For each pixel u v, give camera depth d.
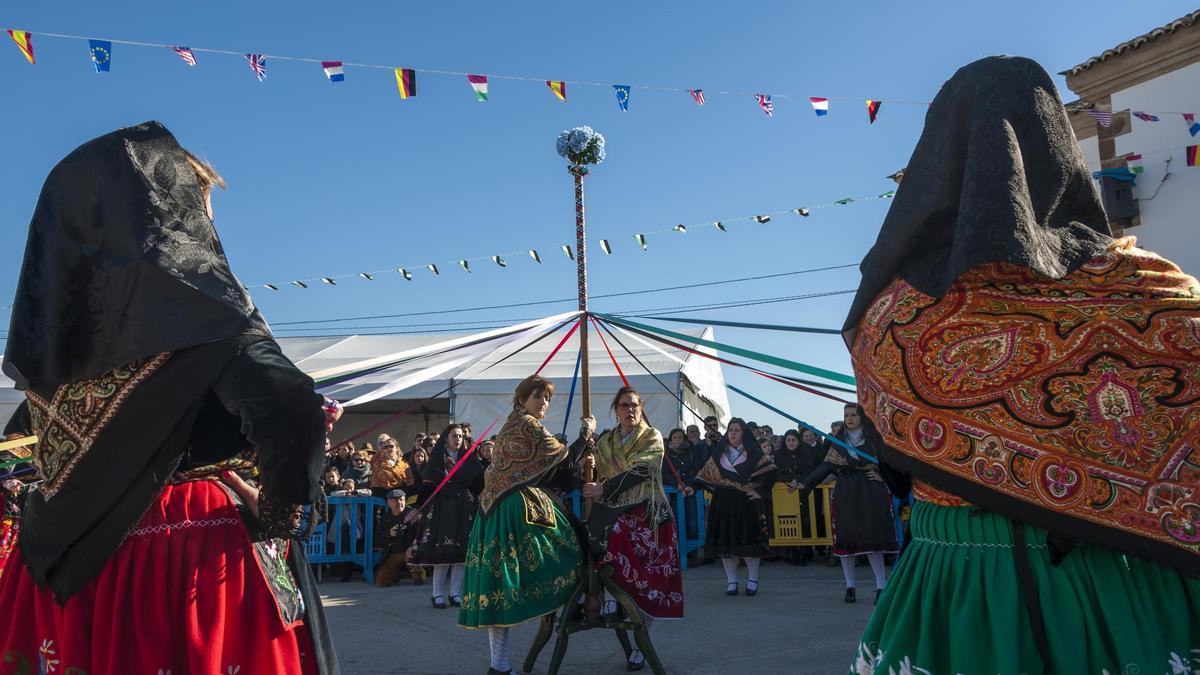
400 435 19.27
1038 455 1.67
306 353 18.34
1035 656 1.68
